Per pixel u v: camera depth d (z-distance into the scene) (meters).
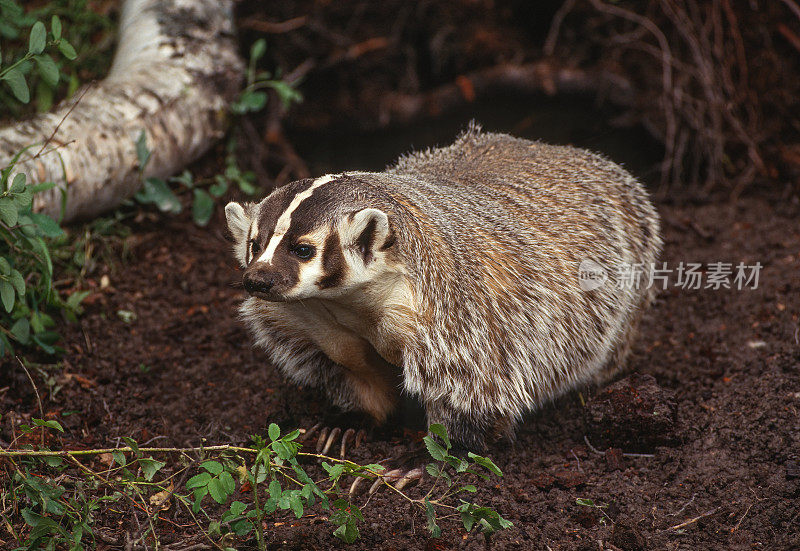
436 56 12.88
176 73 10.43
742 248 10.67
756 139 12.33
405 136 12.84
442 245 6.35
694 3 12.62
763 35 12.74
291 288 5.66
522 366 6.77
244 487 6.45
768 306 9.32
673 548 5.89
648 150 12.55
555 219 7.38
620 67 12.75
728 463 6.77
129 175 9.58
